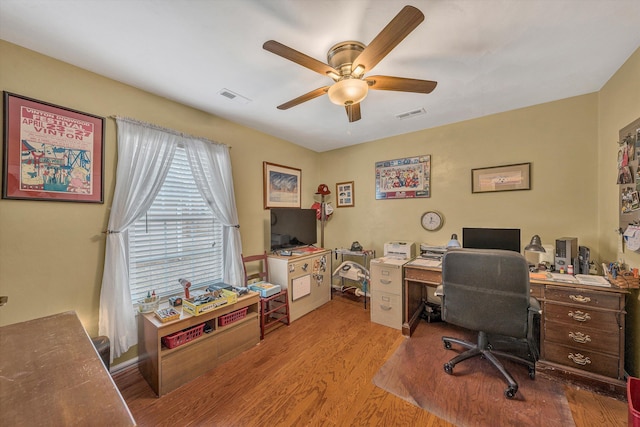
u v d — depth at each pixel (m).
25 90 1.56
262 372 1.96
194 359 1.89
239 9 1.27
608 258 2.04
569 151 2.32
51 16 1.30
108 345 1.71
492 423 1.46
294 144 3.74
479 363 2.06
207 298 2.10
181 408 1.61
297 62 1.41
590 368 1.74
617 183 1.85
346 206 3.90
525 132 2.52
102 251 1.88
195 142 2.43
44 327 1.02
